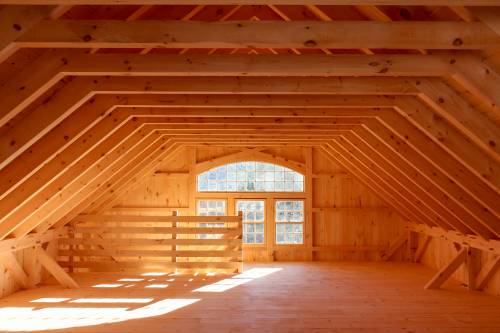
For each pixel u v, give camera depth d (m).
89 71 3.11
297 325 4.48
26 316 4.81
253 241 9.03
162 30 2.67
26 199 4.40
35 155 3.94
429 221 7.48
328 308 5.16
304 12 3.83
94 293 5.93
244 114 5.04
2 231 4.86
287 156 9.01
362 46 2.71
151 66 3.18
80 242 7.34
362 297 5.71
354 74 3.19
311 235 8.95
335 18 3.41
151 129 5.89
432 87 3.55
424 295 5.84
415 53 3.37
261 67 3.20
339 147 7.50
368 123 5.27
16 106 3.00
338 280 6.84
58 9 2.56
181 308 5.14
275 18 4.38
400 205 7.87
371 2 2.26
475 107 3.46
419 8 2.98
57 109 3.49
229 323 4.55
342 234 8.99
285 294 5.87
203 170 8.88
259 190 9.04
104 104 4.12
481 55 3.03
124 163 6.28
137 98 4.40
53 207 5.48
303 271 7.65
